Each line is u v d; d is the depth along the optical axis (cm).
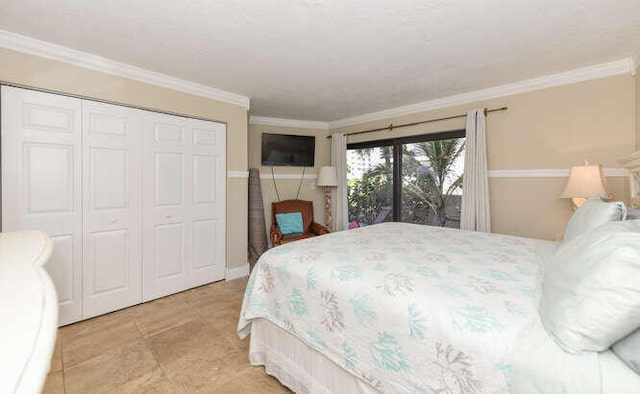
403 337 105
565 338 78
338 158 446
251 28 185
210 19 175
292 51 218
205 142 299
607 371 71
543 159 275
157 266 269
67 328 215
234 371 167
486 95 306
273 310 159
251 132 420
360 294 121
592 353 75
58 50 210
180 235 285
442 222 355
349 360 121
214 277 313
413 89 307
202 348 190
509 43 206
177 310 246
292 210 422
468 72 260
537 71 259
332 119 454
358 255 161
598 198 161
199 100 292
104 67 231
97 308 234
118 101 240
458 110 328
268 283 164
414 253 166
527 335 84
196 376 162
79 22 179
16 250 92
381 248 178
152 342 196
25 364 39
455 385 90
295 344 147
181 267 286
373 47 211
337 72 259
